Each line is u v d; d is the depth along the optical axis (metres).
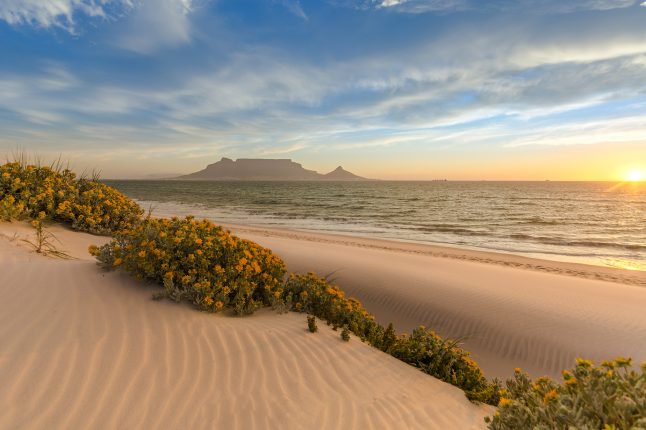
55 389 3.09
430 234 27.27
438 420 4.04
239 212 42.62
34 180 10.43
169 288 5.11
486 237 26.09
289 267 12.89
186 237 5.90
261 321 5.48
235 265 5.84
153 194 85.06
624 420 2.04
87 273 5.45
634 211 48.91
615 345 8.35
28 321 3.96
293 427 3.33
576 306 10.32
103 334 3.99
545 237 26.38
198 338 4.40
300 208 50.38
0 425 2.64
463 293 10.83
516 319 9.39
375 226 31.69
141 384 3.42
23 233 8.06
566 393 2.40
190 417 3.18
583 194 99.75
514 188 153.62
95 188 11.84
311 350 4.86
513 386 4.57
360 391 4.23
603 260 18.81
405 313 9.98
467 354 6.02
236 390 3.68
